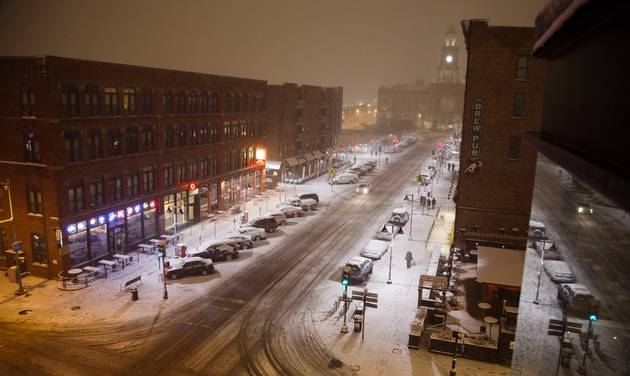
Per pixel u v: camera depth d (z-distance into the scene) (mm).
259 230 47031
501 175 39500
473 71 38625
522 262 33688
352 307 32438
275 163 75188
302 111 83375
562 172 4699
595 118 3768
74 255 36469
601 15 3420
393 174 91562
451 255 39656
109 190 39688
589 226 4000
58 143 34062
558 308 5004
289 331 28906
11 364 24734
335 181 81000
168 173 47656
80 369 24422
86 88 36656
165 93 46000
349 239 48156
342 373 24641
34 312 30578
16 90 34406
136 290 32656
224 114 56969
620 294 3602
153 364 25062
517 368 6020
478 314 31125
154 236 46000
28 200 35656
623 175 3096
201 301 32844
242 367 24984
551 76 5277
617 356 3736
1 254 37688
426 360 26016
